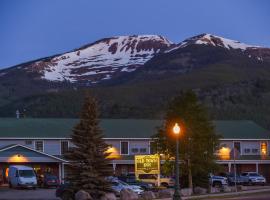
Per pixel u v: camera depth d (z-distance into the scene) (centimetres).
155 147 4912
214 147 4888
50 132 7319
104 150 4378
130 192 4312
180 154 4803
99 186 4262
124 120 7962
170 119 4862
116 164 7419
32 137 7162
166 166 4881
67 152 4394
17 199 4534
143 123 7906
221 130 8069
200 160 4803
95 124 4359
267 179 7975
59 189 4481
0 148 6850
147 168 4888
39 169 6950
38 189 5953
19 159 6675
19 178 5906
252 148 7975
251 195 4512
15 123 7481
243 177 6906
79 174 4275
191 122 4797
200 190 4822
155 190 5056
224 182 6303
